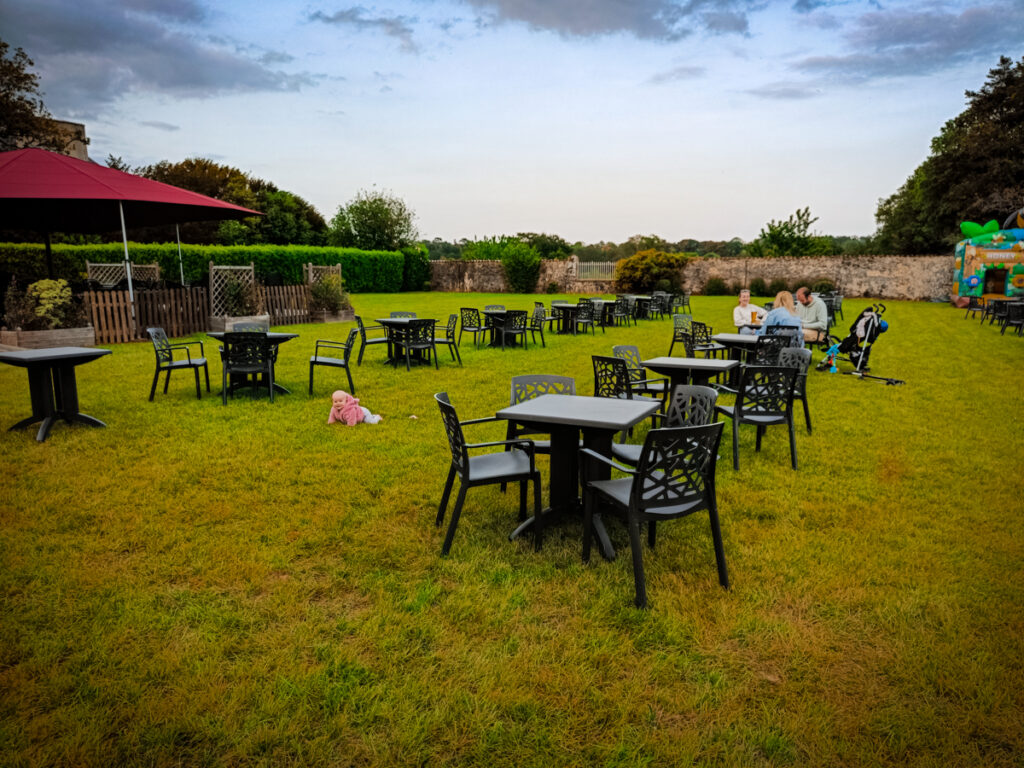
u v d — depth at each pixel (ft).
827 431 20.61
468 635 8.84
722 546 10.16
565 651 8.36
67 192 36.11
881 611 9.42
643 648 8.54
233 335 23.35
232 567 10.66
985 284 74.54
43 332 38.14
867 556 11.38
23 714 7.06
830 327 53.83
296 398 25.26
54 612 9.20
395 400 24.97
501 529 12.44
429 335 34.42
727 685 7.79
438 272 121.39
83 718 7.00
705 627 9.03
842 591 10.08
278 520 12.82
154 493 14.29
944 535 12.28
